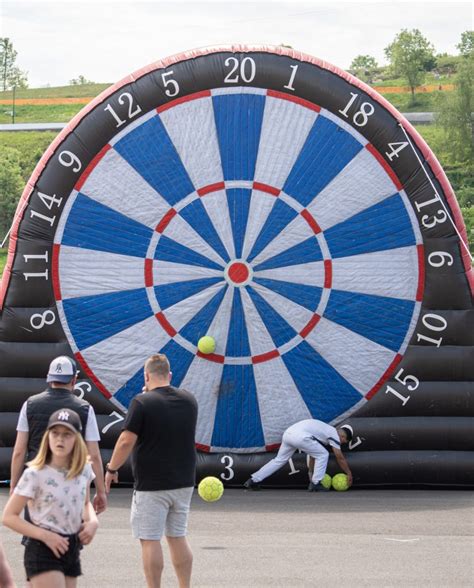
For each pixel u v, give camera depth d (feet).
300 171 52.31
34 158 278.05
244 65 52.13
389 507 46.24
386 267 52.31
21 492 24.82
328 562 34.86
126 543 38.11
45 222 52.08
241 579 32.53
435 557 35.68
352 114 51.98
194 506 46.47
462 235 52.13
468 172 274.77
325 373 52.31
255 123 52.29
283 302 52.34
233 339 52.39
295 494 50.21
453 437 51.60
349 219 52.31
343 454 51.83
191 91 52.24
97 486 31.14
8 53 440.86
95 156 52.16
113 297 52.34
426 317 51.98
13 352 51.93
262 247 52.44
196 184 52.34
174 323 52.34
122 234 52.34
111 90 52.29
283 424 52.26
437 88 362.33
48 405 31.09
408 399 51.83
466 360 51.75
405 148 51.85
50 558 24.72
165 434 29.96
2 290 52.16
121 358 52.24
